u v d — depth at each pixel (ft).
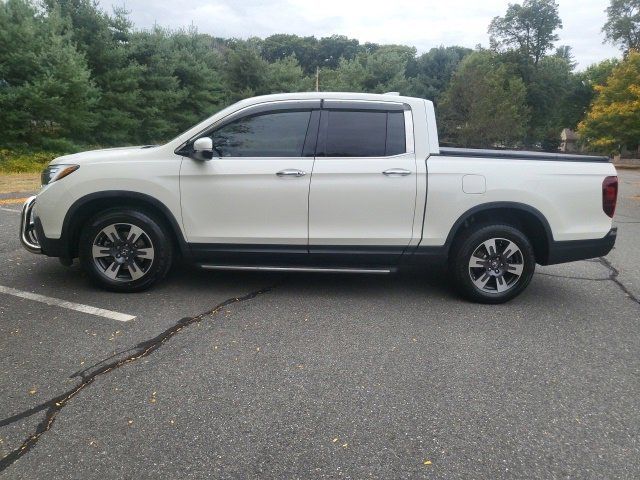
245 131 14.69
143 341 11.83
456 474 7.54
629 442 8.39
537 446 8.24
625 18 168.04
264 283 16.60
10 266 17.48
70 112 65.77
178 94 89.61
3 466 7.48
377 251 14.75
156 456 7.80
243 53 111.86
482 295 15.02
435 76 204.23
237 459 7.78
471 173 14.37
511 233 14.73
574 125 227.40
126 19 82.84
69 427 8.46
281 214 14.49
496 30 235.61
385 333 12.70
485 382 10.31
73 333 12.16
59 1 75.56
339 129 14.60
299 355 11.32
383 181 14.29
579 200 14.74
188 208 14.56
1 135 61.11
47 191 14.55
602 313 14.61
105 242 14.94
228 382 10.05
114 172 14.42
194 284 16.25
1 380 9.91
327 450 8.03
